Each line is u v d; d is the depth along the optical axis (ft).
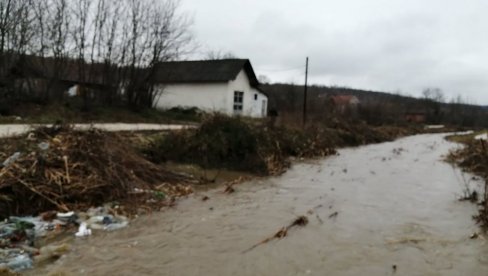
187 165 45.93
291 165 55.62
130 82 78.69
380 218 29.81
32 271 18.15
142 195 31.50
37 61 65.87
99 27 74.84
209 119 52.34
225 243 23.13
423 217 30.48
